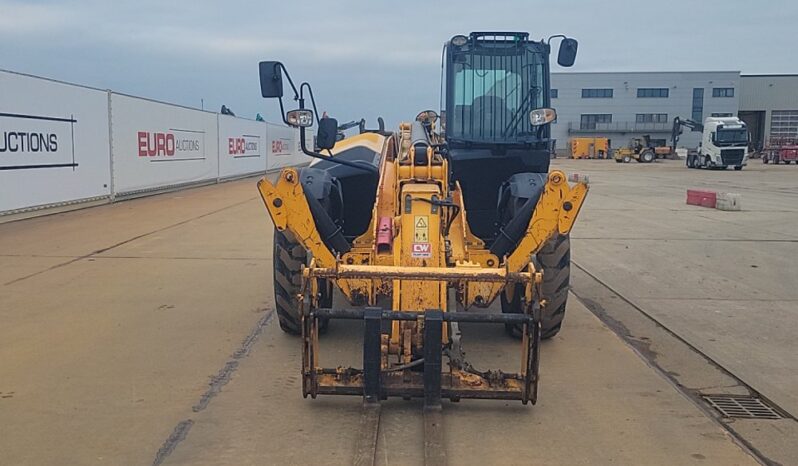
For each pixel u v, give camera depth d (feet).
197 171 76.23
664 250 35.35
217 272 28.37
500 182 21.44
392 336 13.96
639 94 250.37
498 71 21.71
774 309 23.35
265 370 16.58
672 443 12.98
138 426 13.41
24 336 19.19
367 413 13.53
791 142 195.52
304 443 12.75
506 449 12.62
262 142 103.76
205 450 12.44
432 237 14.90
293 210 15.58
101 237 37.91
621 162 185.47
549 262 17.95
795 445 12.96
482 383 13.75
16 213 43.98
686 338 19.88
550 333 18.80
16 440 12.76
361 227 21.12
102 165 54.60
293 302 18.35
